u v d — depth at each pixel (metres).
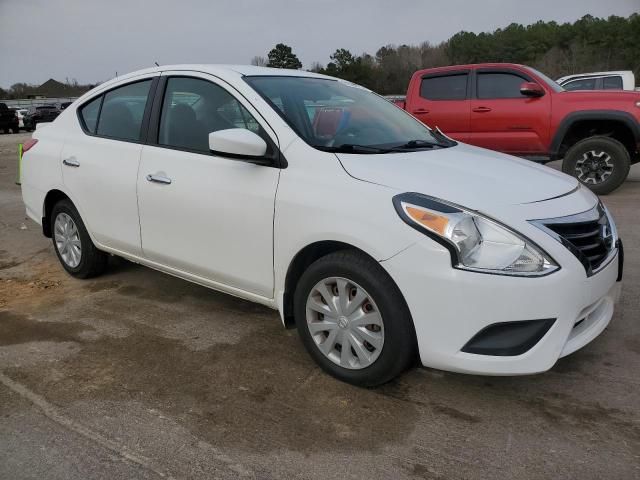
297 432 2.68
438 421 2.74
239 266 3.38
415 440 2.60
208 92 3.64
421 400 2.92
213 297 4.39
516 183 2.98
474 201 2.68
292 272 3.15
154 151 3.82
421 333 2.68
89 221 4.40
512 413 2.80
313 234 2.93
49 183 4.69
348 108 3.78
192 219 3.55
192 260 3.65
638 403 2.85
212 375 3.21
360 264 2.81
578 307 2.65
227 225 3.36
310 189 2.98
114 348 3.56
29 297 4.50
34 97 73.44
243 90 3.46
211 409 2.88
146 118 3.96
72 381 3.17
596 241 2.86
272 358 3.40
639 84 43.81
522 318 2.54
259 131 3.30
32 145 4.93
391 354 2.79
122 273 4.99
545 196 2.88
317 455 2.51
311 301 3.08
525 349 2.59
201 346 3.57
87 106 4.56
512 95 8.10
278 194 3.09
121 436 2.67
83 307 4.25
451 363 2.65
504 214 2.63
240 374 3.22
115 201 4.09
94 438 2.66
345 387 3.05
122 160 4.02
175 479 2.38
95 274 4.82
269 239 3.17
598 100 7.59
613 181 7.75
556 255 2.59
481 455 2.49
